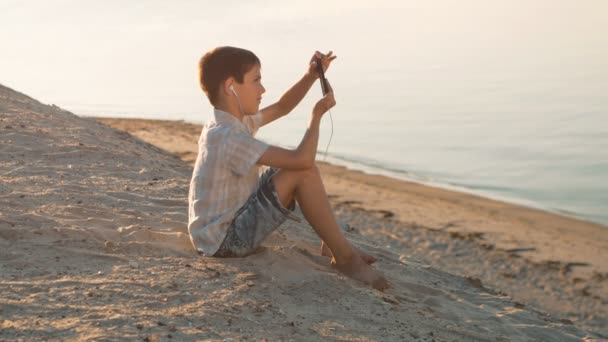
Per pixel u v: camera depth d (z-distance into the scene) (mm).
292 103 4293
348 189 12812
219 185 3881
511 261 9031
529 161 15578
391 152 16578
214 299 3328
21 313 2852
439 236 9984
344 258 4109
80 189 5070
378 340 3283
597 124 19172
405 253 9164
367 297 3840
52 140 6453
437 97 24719
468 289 5445
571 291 8078
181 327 2941
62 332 2727
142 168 6156
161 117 21859
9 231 3816
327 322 3363
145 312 3043
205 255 3930
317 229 4012
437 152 16562
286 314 3336
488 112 21656
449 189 13156
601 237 10188
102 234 4055
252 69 3848
